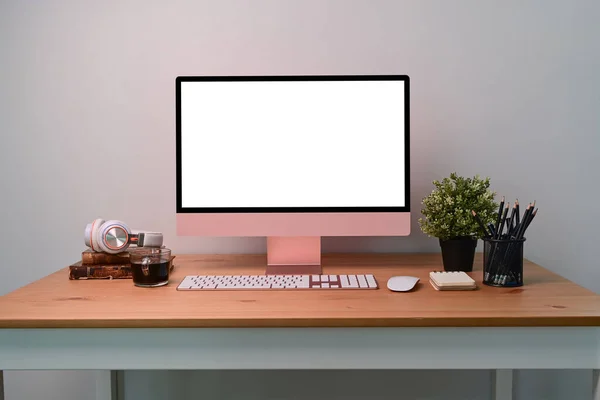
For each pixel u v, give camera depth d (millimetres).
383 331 1036
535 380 1724
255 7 1621
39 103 1634
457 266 1373
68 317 1006
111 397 1647
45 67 1627
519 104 1638
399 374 1724
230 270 1418
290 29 1624
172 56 1629
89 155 1648
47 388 1719
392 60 1629
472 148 1647
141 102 1638
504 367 1035
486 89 1635
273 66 1631
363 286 1215
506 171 1651
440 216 1354
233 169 1343
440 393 1729
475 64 1630
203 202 1346
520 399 1732
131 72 1633
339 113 1342
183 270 1423
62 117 1639
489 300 1117
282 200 1346
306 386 1725
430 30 1624
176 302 1112
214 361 1042
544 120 1641
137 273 1243
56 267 1673
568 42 1622
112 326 999
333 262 1525
